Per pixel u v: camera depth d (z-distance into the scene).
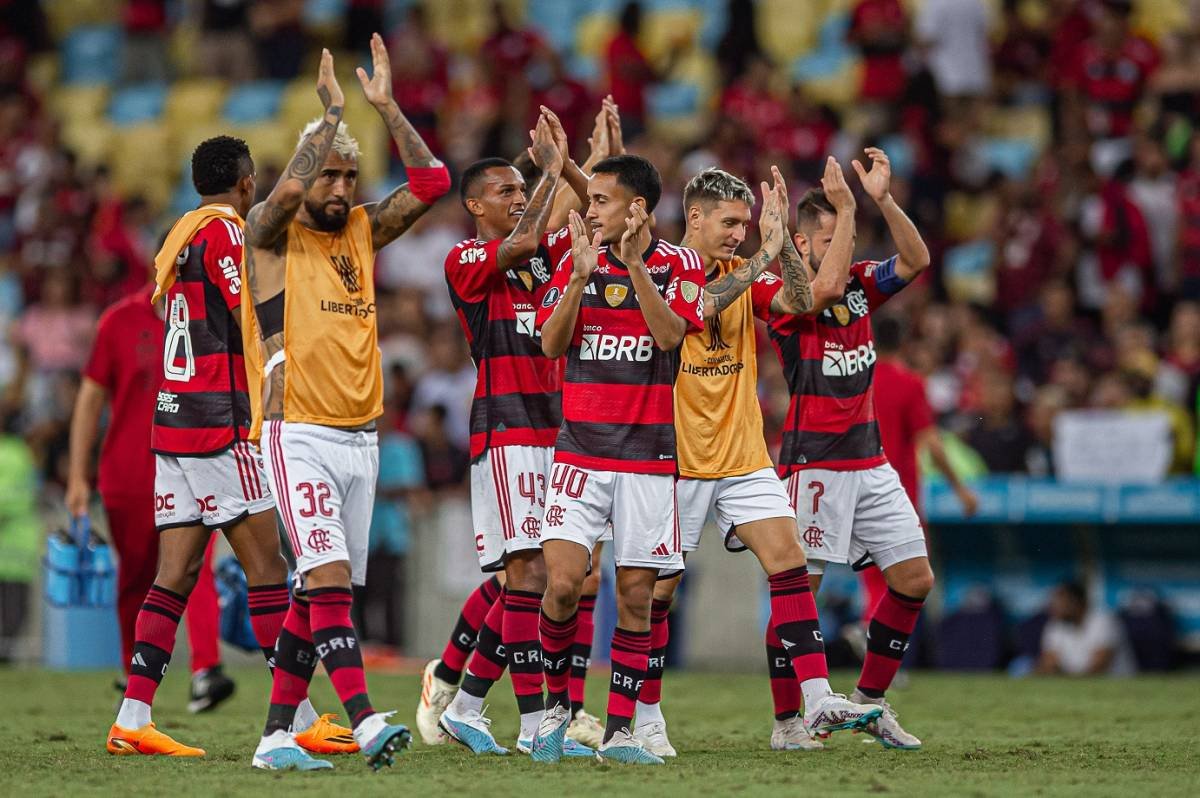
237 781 18.69
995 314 53.56
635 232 19.77
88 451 28.06
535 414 22.17
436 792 17.58
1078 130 58.91
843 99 69.38
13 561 45.56
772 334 23.73
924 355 48.59
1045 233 53.91
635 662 20.89
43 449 47.38
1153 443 42.16
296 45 76.00
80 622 44.94
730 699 33.50
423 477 47.28
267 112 73.88
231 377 22.34
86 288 60.38
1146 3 67.12
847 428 23.23
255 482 22.31
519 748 21.88
